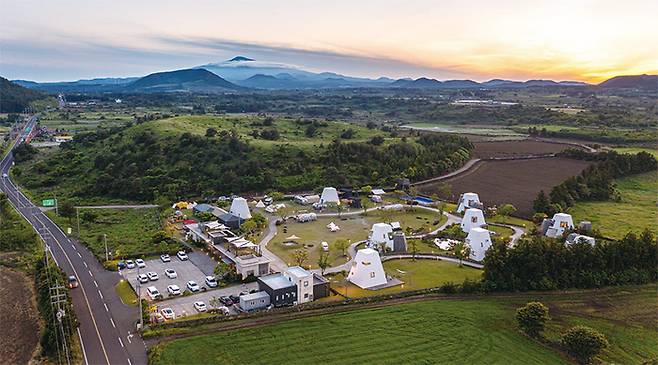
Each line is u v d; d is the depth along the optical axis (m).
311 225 167.25
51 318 91.38
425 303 103.12
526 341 89.38
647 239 121.81
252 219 160.75
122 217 172.50
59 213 174.75
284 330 90.38
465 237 152.25
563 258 113.62
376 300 104.19
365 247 141.88
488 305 102.81
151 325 91.25
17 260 129.12
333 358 81.50
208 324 92.12
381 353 83.31
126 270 122.56
